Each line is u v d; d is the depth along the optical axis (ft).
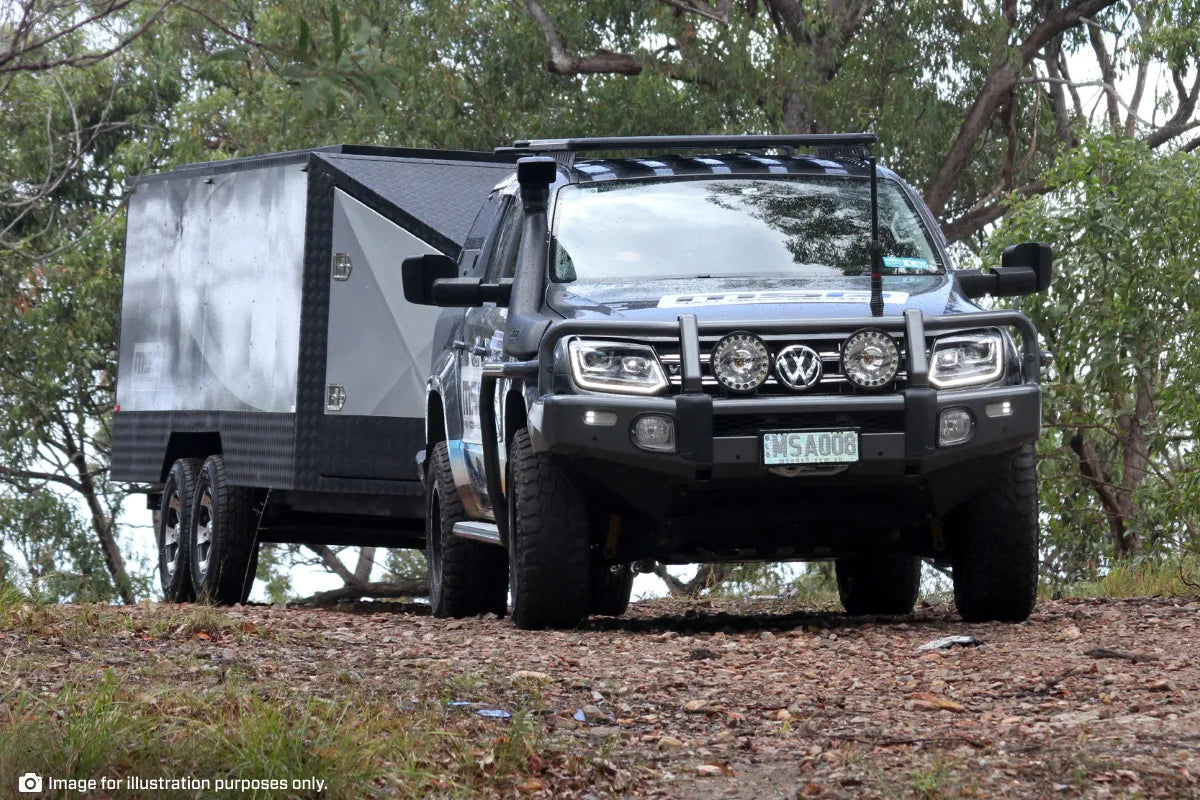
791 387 47.57
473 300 56.54
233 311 85.30
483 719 33.83
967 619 53.72
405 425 79.46
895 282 53.88
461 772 29.09
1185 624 51.31
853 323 47.83
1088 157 104.17
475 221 71.92
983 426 48.06
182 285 90.43
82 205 201.67
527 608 51.26
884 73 170.81
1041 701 36.06
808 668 41.63
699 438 47.11
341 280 79.71
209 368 87.10
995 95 176.04
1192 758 29.17
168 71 185.26
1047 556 111.65
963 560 52.60
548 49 169.58
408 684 37.24
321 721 30.14
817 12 172.24
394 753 28.84
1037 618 54.54
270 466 80.84
